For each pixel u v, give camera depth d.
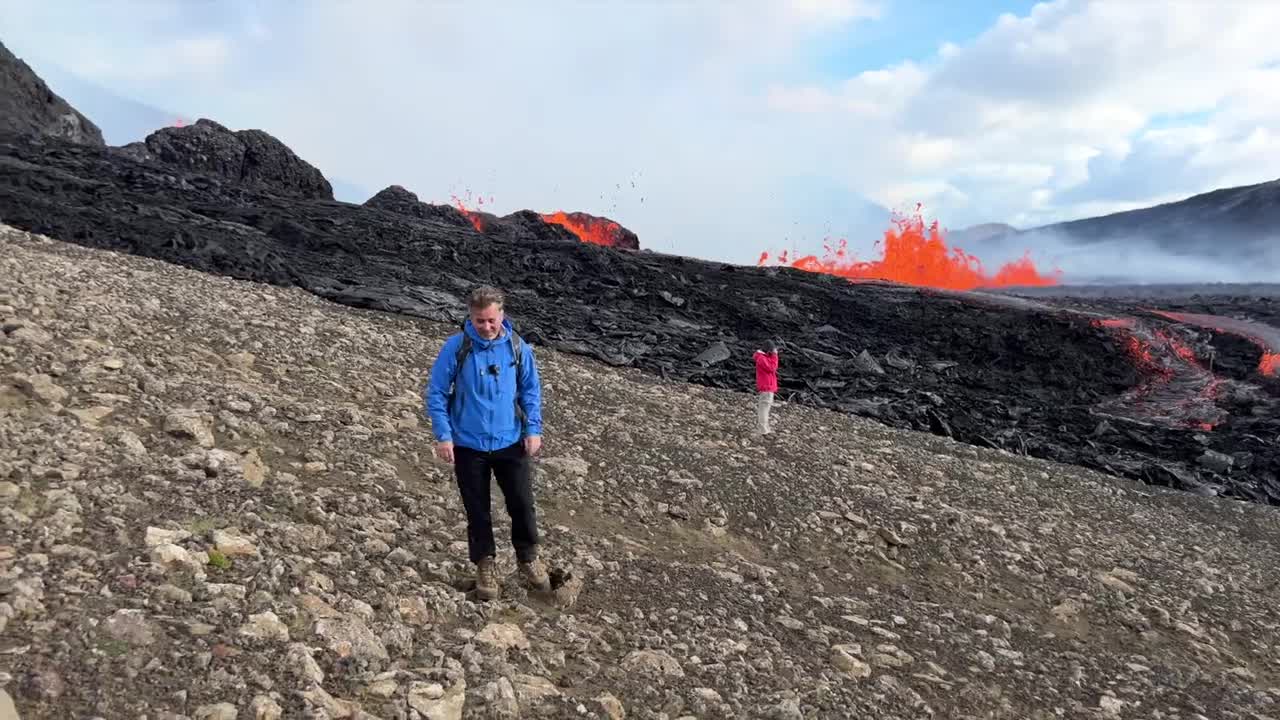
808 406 21.45
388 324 18.20
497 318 5.16
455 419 5.24
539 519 7.62
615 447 10.88
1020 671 6.81
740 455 11.87
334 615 4.39
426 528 6.38
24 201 21.27
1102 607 8.98
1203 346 39.84
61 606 3.68
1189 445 24.38
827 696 5.36
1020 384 34.09
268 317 12.73
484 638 4.81
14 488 4.61
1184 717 6.55
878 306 40.47
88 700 3.16
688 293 36.38
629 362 21.86
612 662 5.09
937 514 10.84
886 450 15.49
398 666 4.17
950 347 37.16
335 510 6.09
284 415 7.80
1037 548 10.62
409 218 37.97
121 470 5.35
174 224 23.39
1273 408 30.55
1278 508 19.14
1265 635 9.22
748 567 7.77
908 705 5.66
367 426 8.44
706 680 5.15
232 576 4.44
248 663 3.71
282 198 35.94
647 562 7.12
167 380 7.58
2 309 7.87
